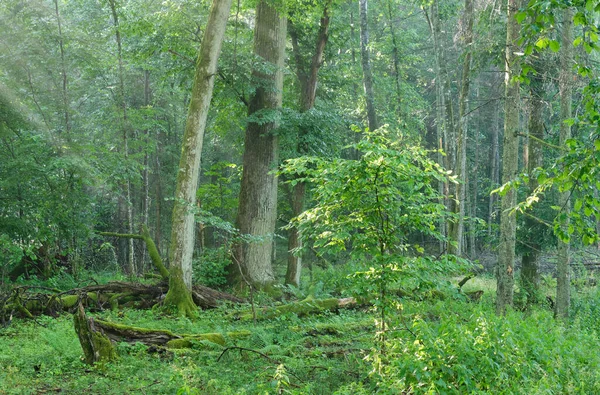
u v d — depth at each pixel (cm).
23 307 1246
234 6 2119
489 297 1691
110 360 888
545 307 1680
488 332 748
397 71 3225
